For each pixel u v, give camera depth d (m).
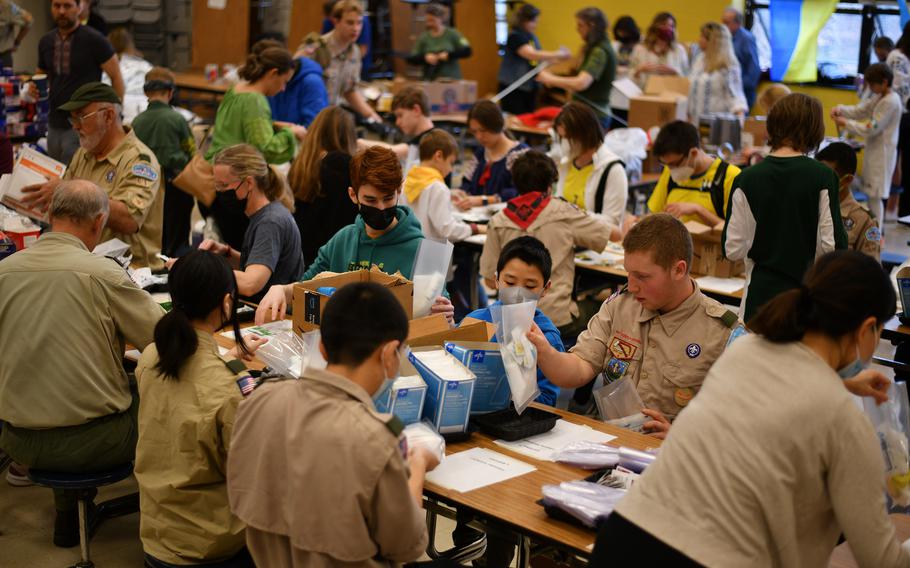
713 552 1.60
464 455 2.37
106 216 3.18
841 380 1.66
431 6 9.28
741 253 3.76
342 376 1.77
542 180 4.20
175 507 2.50
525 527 2.01
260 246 3.49
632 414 2.60
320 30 10.91
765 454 1.60
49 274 2.92
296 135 5.76
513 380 2.44
